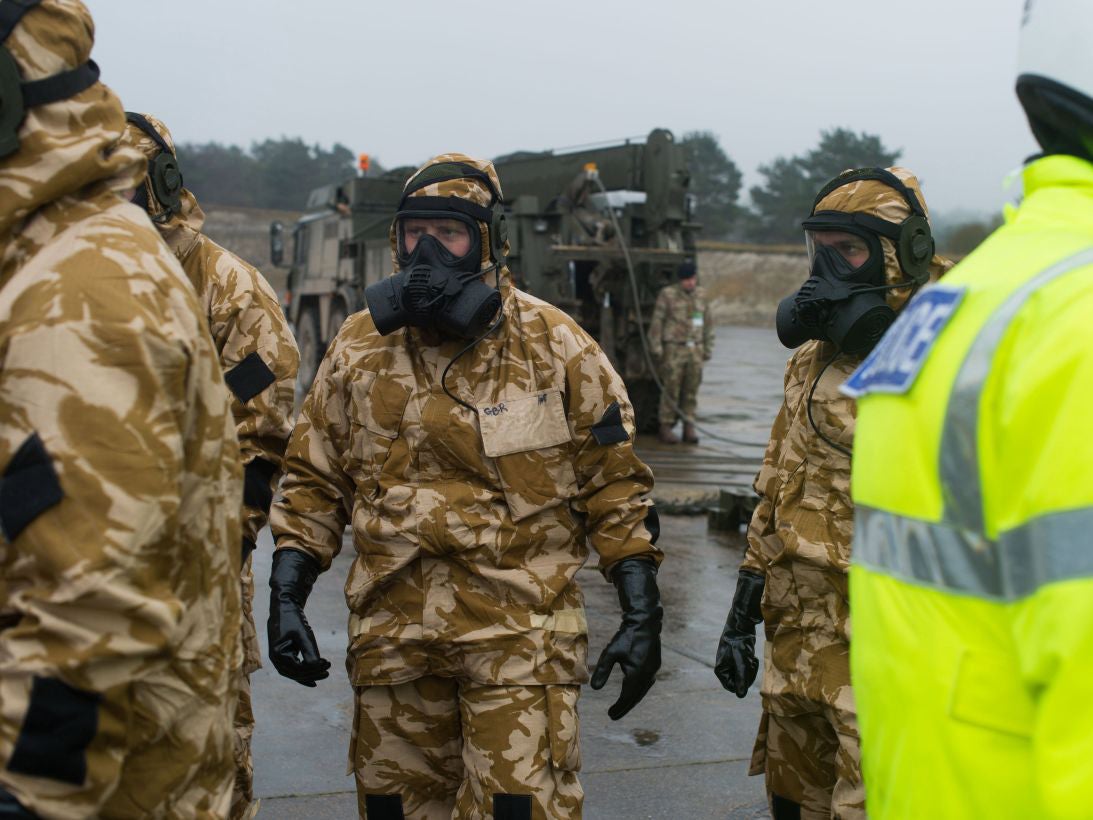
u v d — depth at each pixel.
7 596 1.60
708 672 5.25
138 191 3.27
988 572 1.27
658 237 12.45
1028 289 1.28
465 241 2.81
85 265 1.63
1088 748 1.14
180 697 1.72
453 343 2.87
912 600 1.34
